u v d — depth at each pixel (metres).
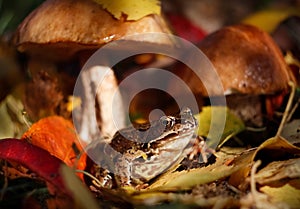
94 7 1.69
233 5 2.09
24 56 1.80
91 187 1.64
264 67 1.73
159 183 1.64
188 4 2.01
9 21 1.85
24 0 1.86
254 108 1.74
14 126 1.75
